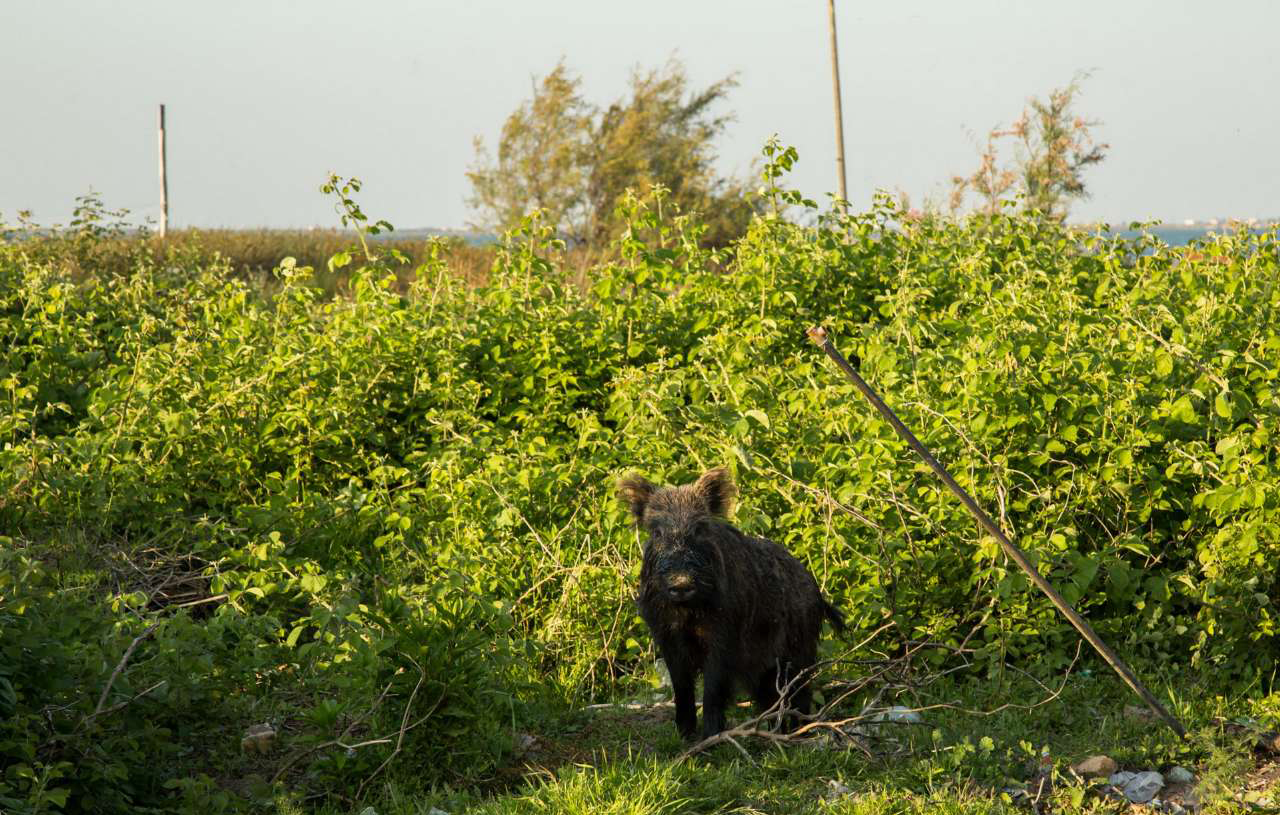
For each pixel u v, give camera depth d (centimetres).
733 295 1656
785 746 931
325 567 1244
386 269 1697
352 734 932
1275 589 1084
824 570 1120
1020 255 1723
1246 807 822
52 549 1219
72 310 1788
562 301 1675
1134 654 1073
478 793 863
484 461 1273
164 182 4441
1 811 697
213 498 1361
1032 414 1167
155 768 848
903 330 1358
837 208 1895
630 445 1271
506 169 5416
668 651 942
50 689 791
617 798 805
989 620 1066
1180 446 1152
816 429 1228
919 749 916
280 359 1477
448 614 927
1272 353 1282
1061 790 851
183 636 892
